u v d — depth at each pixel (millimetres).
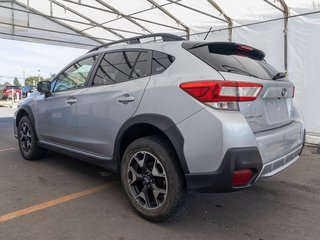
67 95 4082
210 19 9953
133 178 3100
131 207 3287
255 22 8648
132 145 3068
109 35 13320
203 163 2555
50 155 5512
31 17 11930
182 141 2648
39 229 2803
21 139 5211
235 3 8461
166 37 3314
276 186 4117
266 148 2697
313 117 7664
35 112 4789
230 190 2529
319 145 6828
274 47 8305
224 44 3049
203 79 2633
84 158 3895
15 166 4801
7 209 3215
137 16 10773
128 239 2674
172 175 2754
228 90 2533
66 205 3344
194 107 2604
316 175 4625
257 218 3137
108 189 3848
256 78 2824
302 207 3424
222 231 2852
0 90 29500
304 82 7762
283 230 2883
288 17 7906
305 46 7691
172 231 2830
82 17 11672
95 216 3090
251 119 2678
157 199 2926
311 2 7465
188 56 2893
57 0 10625
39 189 3812
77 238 2662
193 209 3338
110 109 3357
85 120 3736
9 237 2650
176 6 9477
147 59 3229
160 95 2861
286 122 3283
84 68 4031
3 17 11312
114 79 3498
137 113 3037
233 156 2432
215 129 2479
